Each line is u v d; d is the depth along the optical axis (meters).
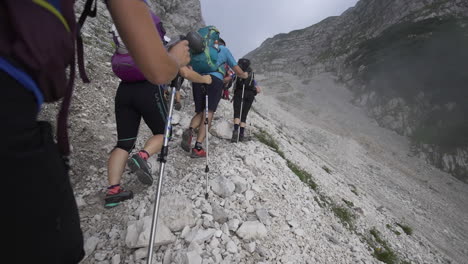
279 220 3.62
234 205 3.47
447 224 26.27
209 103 4.54
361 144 47.69
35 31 0.62
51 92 0.72
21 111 0.61
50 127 0.77
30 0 0.62
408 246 7.73
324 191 6.94
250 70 5.91
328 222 4.76
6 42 0.58
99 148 4.43
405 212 24.78
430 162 46.97
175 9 22.41
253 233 3.05
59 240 0.75
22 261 0.66
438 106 56.12
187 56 1.31
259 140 7.48
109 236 2.74
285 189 4.73
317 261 3.33
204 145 5.26
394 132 57.06
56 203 0.73
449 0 87.62
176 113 6.40
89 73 6.41
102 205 3.21
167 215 2.80
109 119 5.43
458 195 36.81
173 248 2.59
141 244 2.49
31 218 0.64
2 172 0.57
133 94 3.04
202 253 2.57
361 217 7.05
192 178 3.87
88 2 0.90
